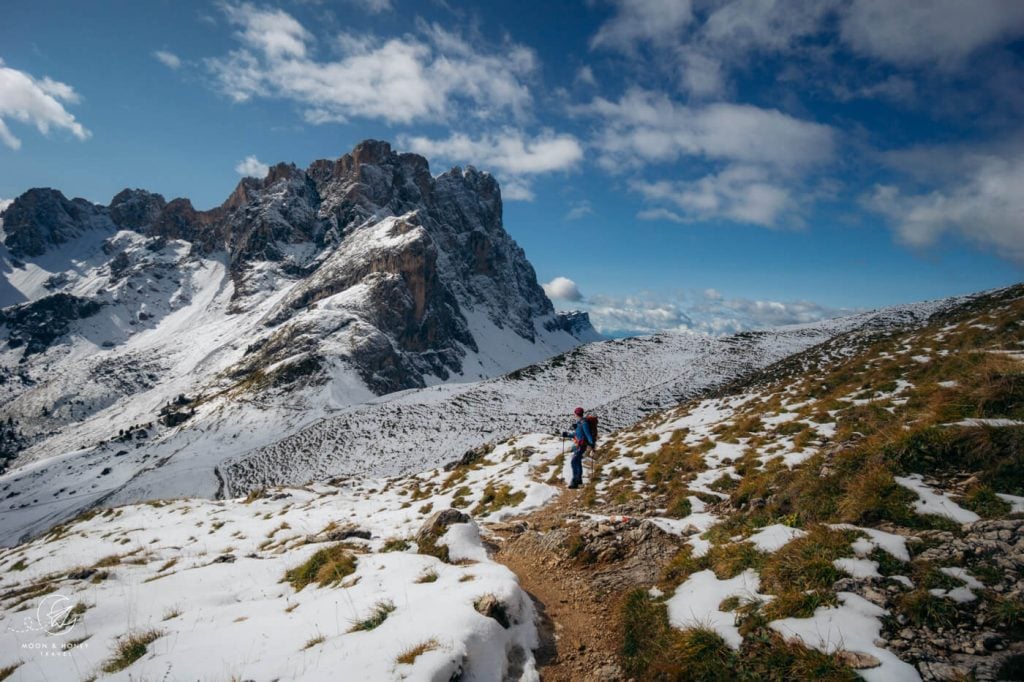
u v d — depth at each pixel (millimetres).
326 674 6074
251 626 8289
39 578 17078
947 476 8242
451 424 88812
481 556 10836
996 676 4688
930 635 5344
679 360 88562
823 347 50812
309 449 100000
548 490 18734
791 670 5359
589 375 92875
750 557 7762
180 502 40844
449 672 5930
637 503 14430
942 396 10820
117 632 9156
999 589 5574
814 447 13562
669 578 8406
